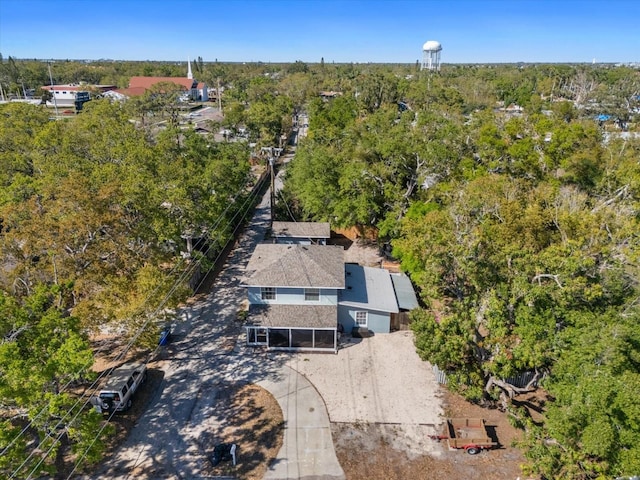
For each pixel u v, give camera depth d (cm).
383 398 2408
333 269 2916
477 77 14425
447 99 9519
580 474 1669
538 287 1998
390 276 3441
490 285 2197
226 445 2036
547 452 1736
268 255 3095
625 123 8750
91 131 4206
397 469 1981
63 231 2330
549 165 4016
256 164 7544
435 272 2422
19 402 1577
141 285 2341
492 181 3253
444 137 4138
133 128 4266
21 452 1609
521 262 2161
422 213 3500
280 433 2164
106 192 2550
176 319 2759
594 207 3309
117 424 2198
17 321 1803
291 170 4953
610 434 1561
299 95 12938
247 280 2781
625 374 1731
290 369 2625
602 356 1819
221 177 3872
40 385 1634
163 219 2866
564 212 2750
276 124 8344
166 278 2484
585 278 2039
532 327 2012
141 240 2836
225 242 3931
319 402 2370
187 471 1953
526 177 3997
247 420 2241
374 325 2978
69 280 2223
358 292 3098
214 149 4666
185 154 4188
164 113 9181
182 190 3108
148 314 2298
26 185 3275
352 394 2434
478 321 2230
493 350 2209
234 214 4238
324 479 1925
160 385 2473
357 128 4669
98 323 2278
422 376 2584
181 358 2702
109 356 2700
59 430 2023
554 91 12875
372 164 3969
